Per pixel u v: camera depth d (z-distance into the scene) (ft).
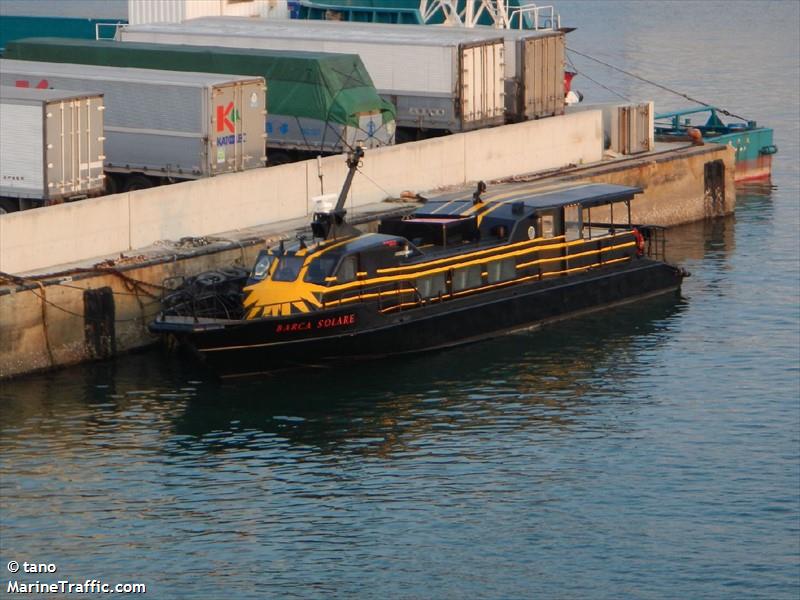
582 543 327.67
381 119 572.92
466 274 453.58
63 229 441.68
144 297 445.78
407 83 597.52
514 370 433.48
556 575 314.55
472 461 369.30
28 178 479.41
